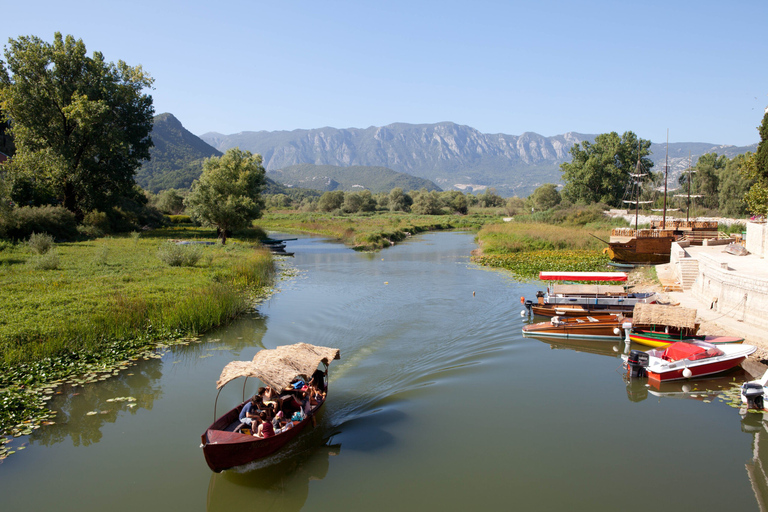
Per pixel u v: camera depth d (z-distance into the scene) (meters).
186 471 9.07
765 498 8.19
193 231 56.81
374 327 17.97
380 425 10.83
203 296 19.08
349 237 55.53
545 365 14.45
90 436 10.15
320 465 9.32
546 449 9.78
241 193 46.50
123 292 19.70
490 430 10.55
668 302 19.34
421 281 27.52
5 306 16.94
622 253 33.09
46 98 42.41
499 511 7.91
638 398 12.14
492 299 22.64
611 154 71.62
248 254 34.06
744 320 15.73
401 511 7.98
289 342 16.17
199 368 13.87
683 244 30.55
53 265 24.88
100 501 8.16
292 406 10.55
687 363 12.92
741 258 21.09
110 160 48.44
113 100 46.84
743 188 56.47
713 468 9.07
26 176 42.56
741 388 11.63
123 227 52.44
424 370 13.98
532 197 96.69
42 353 13.66
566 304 19.84
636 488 8.48
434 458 9.50
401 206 136.12
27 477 8.72
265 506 8.20
